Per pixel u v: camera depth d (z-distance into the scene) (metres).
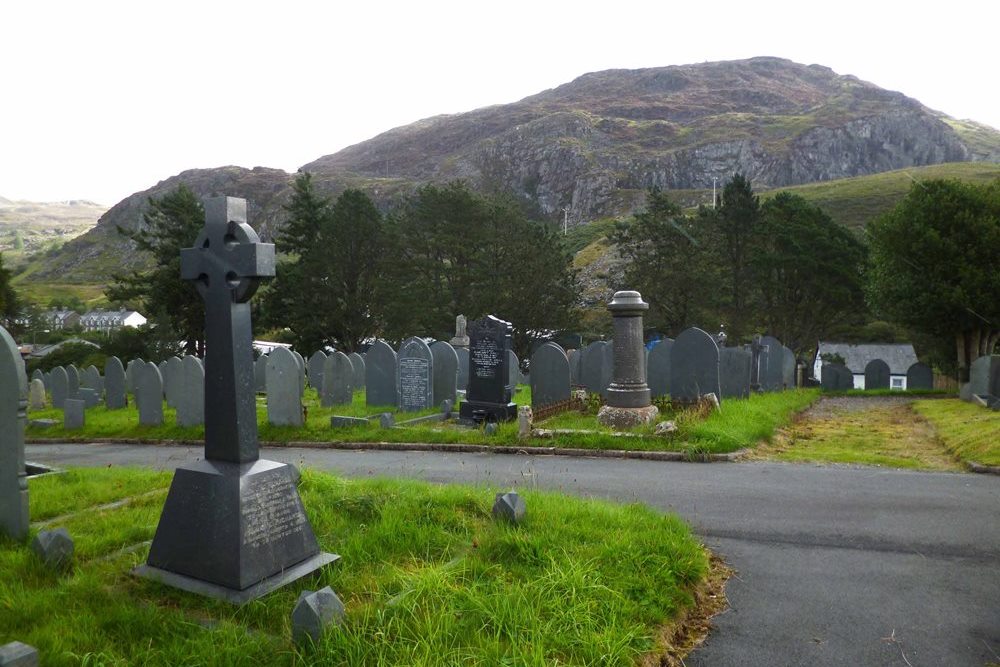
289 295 43.12
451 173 177.12
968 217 24.84
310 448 12.71
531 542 5.11
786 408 16.77
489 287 43.38
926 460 10.12
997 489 8.12
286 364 14.17
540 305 43.78
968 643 4.26
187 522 4.62
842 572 5.46
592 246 87.38
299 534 4.79
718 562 5.71
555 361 14.73
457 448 11.64
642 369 12.45
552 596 4.19
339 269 42.75
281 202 171.25
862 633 4.41
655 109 191.12
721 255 44.22
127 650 3.61
